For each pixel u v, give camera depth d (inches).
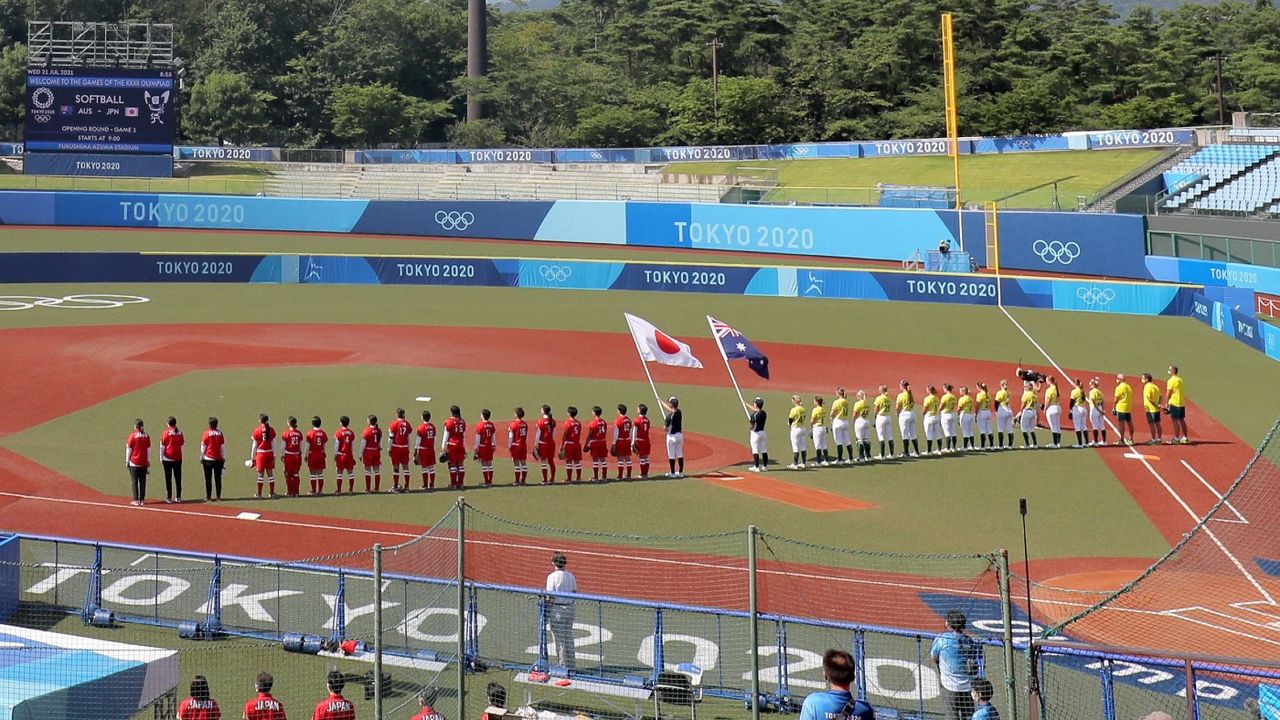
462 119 5255.9
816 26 4943.4
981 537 1090.7
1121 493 1234.0
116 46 3248.0
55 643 669.9
